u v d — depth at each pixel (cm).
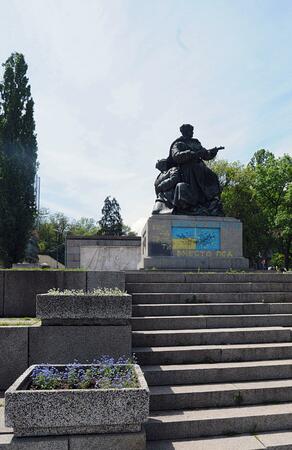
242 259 1475
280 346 711
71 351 615
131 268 2269
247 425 538
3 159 2991
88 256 2264
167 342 718
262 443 505
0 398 566
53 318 619
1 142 3011
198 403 575
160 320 770
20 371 609
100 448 420
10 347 612
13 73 3138
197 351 680
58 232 8000
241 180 3897
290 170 3872
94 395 427
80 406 424
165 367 642
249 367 646
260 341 751
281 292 969
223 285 958
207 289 945
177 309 828
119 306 628
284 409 567
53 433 422
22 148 3033
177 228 1486
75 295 625
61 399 423
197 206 1606
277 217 3709
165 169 1716
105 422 425
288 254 4044
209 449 486
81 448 418
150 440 510
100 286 861
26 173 3047
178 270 1393
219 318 800
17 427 417
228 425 533
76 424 422
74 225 8462
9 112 3055
